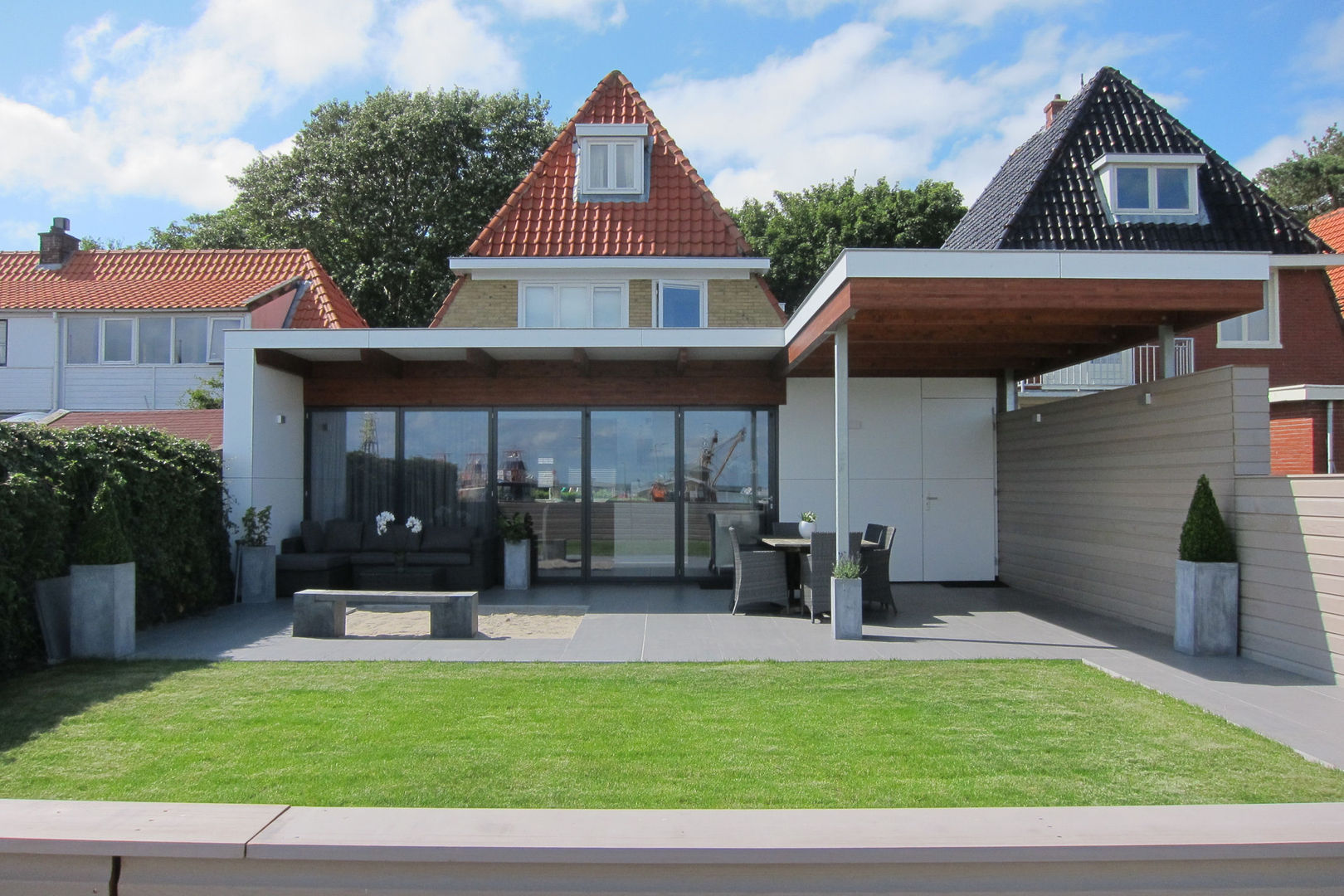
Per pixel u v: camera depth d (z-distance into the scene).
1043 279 7.43
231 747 4.88
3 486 6.73
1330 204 33.34
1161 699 6.00
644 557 12.22
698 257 14.89
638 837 3.47
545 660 7.24
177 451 9.55
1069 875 3.43
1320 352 16.45
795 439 12.28
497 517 12.23
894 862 3.38
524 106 30.19
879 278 7.39
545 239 15.20
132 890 3.45
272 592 10.70
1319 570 6.60
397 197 28.11
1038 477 11.38
